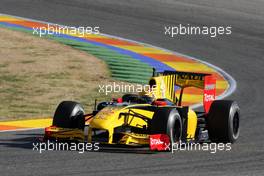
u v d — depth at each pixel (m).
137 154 37.91
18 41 83.19
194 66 76.44
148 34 90.94
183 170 34.12
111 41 86.56
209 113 41.56
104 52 80.50
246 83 68.88
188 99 60.75
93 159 36.38
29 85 64.69
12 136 43.62
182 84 43.22
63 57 76.94
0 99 58.84
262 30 94.19
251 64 78.69
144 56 79.75
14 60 74.62
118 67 73.62
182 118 40.03
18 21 93.62
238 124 42.47
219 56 82.06
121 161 35.97
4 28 89.12
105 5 103.38
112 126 37.72
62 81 66.69
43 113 53.84
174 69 74.00
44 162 35.53
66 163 35.34
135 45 85.38
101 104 40.62
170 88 43.16
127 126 38.94
